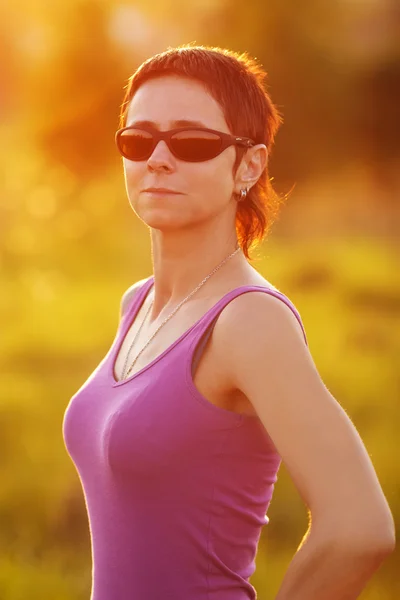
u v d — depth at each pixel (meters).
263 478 7.04
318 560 6.10
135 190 7.28
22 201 67.81
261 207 7.60
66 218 69.38
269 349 6.34
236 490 6.84
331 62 151.12
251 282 7.17
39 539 19.98
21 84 125.44
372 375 34.59
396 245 86.38
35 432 26.69
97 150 115.19
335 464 6.13
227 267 7.30
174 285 7.46
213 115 7.08
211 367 6.66
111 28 127.19
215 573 6.88
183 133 7.00
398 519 19.25
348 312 49.94
